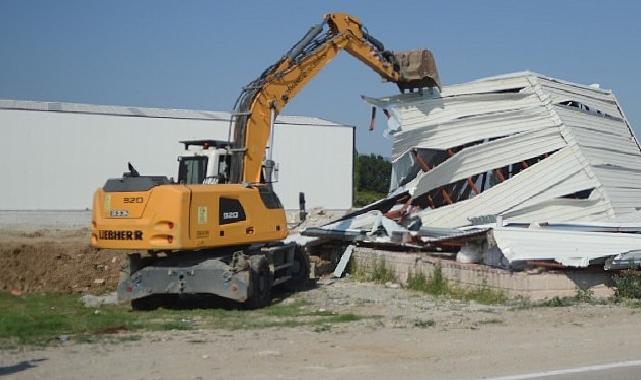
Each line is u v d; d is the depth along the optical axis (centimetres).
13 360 906
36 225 3456
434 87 2236
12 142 3969
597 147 2256
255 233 1563
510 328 1170
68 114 4091
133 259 1548
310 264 1925
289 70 1842
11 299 1661
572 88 2348
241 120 1753
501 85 2241
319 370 854
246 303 1512
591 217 2186
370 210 2280
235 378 812
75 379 805
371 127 2312
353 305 1526
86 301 1652
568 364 892
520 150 2219
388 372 846
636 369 868
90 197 4147
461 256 1723
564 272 1542
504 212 2172
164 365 875
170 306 1570
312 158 4800
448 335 1101
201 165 1667
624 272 1559
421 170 2323
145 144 4281
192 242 1425
